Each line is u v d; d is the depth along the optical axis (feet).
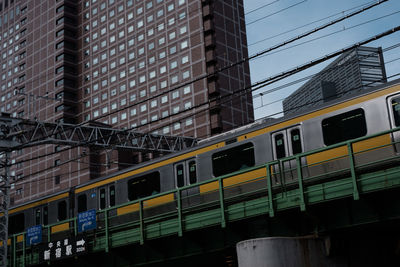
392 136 55.98
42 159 321.52
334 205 57.11
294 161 63.72
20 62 379.55
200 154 75.15
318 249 57.11
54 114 337.72
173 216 73.20
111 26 334.44
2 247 103.04
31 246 92.79
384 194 52.95
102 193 90.63
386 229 59.16
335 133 61.36
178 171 77.97
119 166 274.98
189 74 283.59
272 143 67.10
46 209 103.14
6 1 409.28
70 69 346.13
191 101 278.05
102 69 331.16
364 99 59.77
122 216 78.64
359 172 55.72
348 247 58.39
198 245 69.67
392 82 58.13
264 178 64.80
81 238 81.25
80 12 357.00
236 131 74.64
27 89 366.84
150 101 297.74
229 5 301.43
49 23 363.56
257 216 60.39
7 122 117.70
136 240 73.26
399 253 58.34
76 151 294.25
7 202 108.58
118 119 312.29
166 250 73.46
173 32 298.15
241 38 301.22
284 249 55.31
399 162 52.90
